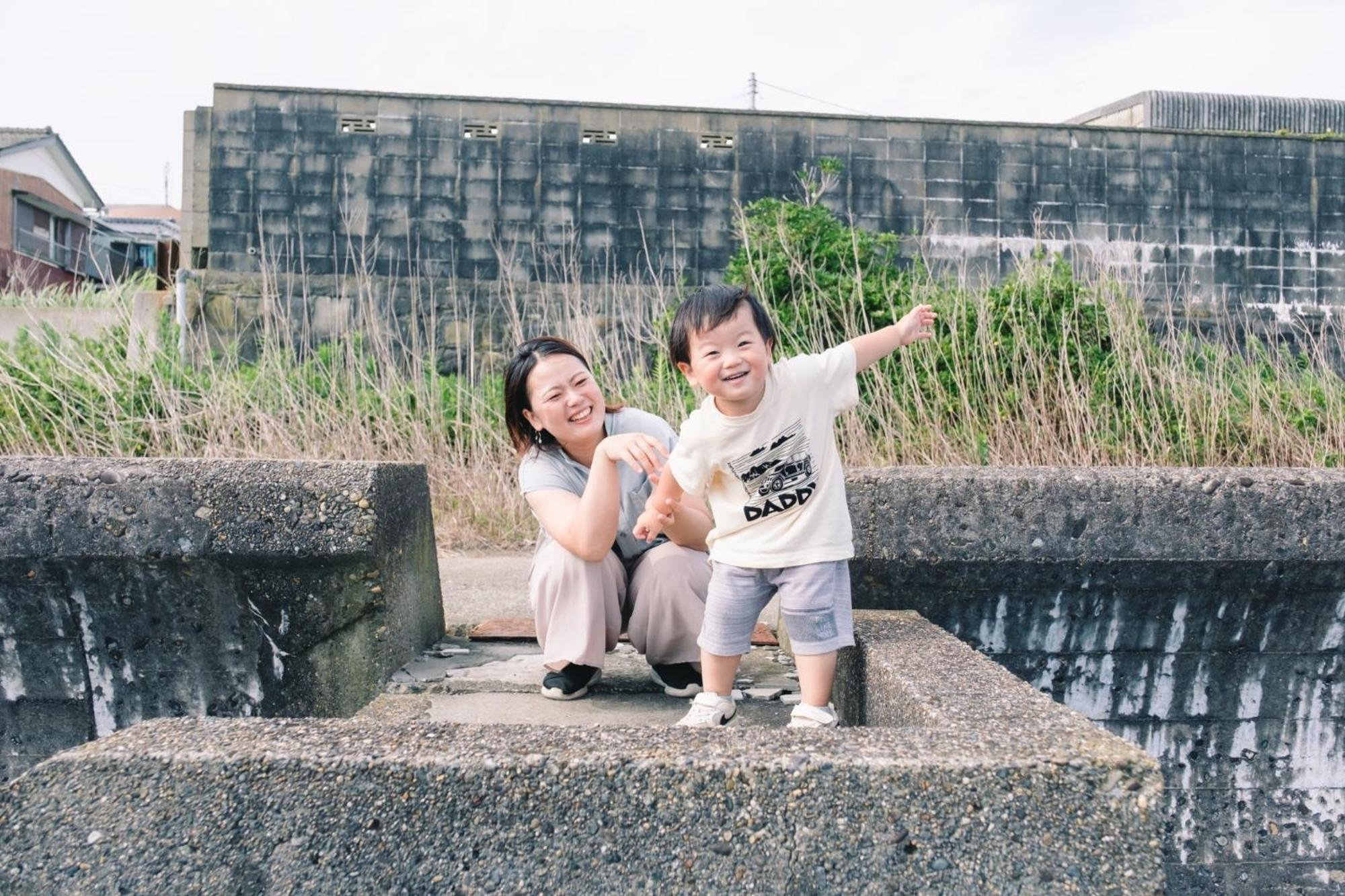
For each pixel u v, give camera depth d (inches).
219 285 333.7
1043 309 192.4
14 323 276.4
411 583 93.4
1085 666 89.0
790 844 46.1
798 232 283.0
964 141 366.6
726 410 69.5
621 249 362.0
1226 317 298.7
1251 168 372.2
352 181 352.2
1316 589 87.4
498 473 177.5
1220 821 90.8
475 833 46.8
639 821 46.6
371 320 226.1
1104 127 367.6
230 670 85.4
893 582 86.6
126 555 81.6
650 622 82.2
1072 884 45.6
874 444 172.4
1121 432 174.6
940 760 46.7
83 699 86.0
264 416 171.9
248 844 47.1
